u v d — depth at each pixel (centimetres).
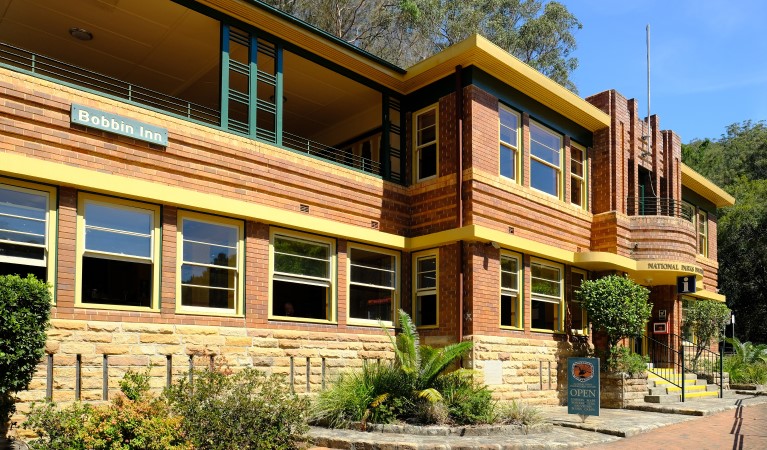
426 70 1565
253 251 1281
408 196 1606
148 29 1445
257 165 1309
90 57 1602
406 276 1571
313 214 1398
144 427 817
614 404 1602
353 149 1833
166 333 1129
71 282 1035
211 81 1720
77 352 1020
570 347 1703
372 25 3253
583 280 1772
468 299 1448
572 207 1788
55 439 802
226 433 877
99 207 1091
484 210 1495
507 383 1480
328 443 1031
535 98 1683
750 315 3900
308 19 3070
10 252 987
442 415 1134
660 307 2133
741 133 5634
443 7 3656
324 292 1419
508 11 3969
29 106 1018
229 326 1223
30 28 1457
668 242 1902
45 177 1006
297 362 1316
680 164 2297
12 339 826
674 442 1116
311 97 1733
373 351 1465
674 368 2034
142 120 1149
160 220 1159
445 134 1549
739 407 1617
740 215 3762
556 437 1105
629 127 2002
